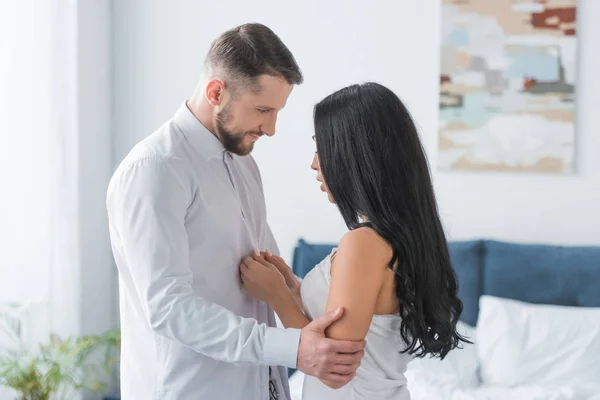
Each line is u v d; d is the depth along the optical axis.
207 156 1.74
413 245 1.49
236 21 3.64
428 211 1.53
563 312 3.14
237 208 1.78
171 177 1.61
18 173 2.94
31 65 2.98
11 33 2.92
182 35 3.67
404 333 1.53
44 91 3.03
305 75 3.62
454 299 1.61
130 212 1.60
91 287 3.45
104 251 3.60
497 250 3.39
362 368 1.55
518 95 3.50
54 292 3.06
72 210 3.15
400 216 1.49
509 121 3.51
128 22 3.68
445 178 3.58
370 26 3.58
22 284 2.97
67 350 3.02
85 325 3.39
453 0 3.51
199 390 1.70
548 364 2.98
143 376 1.74
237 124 1.72
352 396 1.55
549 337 3.05
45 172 3.03
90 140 3.44
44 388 2.92
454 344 1.64
